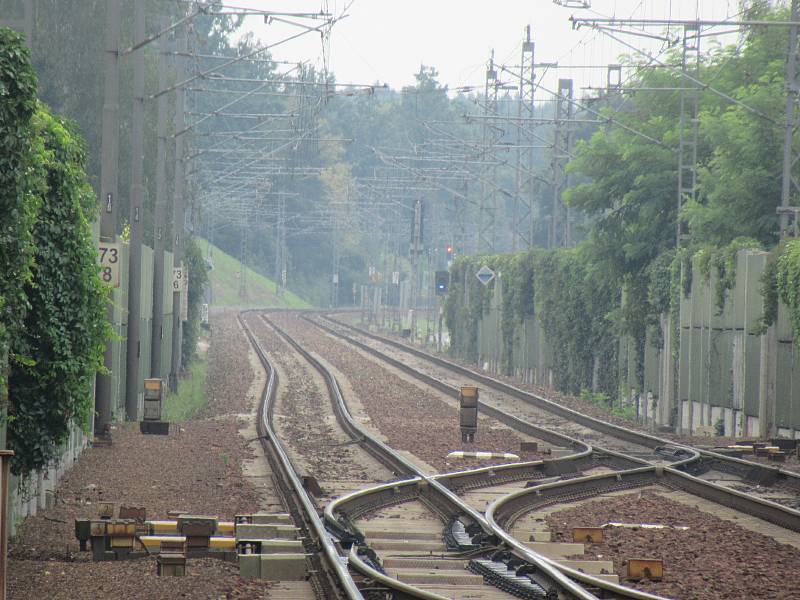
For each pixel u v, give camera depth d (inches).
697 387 5807.1
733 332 5315.0
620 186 7180.1
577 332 7716.5
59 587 1829.5
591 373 7647.6
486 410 5762.8
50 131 2642.7
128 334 4837.6
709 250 5610.2
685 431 5984.3
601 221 7224.4
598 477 3353.8
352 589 1722.4
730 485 3469.5
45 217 2628.0
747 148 6200.8
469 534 2453.2
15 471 2519.7
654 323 6545.3
